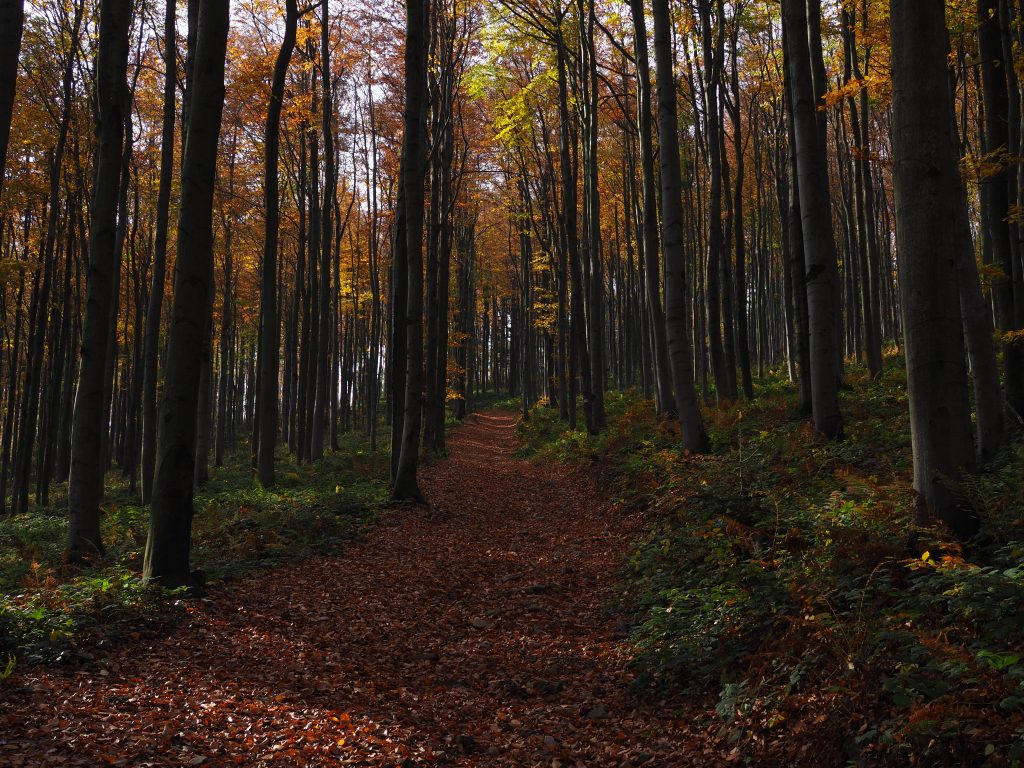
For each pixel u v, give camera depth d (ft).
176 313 27.53
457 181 91.56
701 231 89.97
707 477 34.78
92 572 31.83
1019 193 34.24
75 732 14.84
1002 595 14.17
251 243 105.50
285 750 15.15
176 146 80.59
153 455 59.67
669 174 43.45
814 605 17.24
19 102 59.88
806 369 49.06
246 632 23.30
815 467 33.22
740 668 17.58
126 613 23.06
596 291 76.54
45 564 36.68
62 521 58.18
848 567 18.90
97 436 37.11
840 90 35.24
